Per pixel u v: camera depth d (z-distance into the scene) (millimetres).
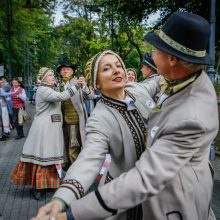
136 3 14250
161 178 1421
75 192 1559
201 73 1651
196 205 1622
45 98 4977
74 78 5707
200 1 12492
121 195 1399
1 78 11203
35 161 5078
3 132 10906
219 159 7336
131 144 1943
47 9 22172
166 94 1704
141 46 25281
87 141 1877
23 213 4672
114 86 1992
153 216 1610
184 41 1557
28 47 34938
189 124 1464
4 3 20312
